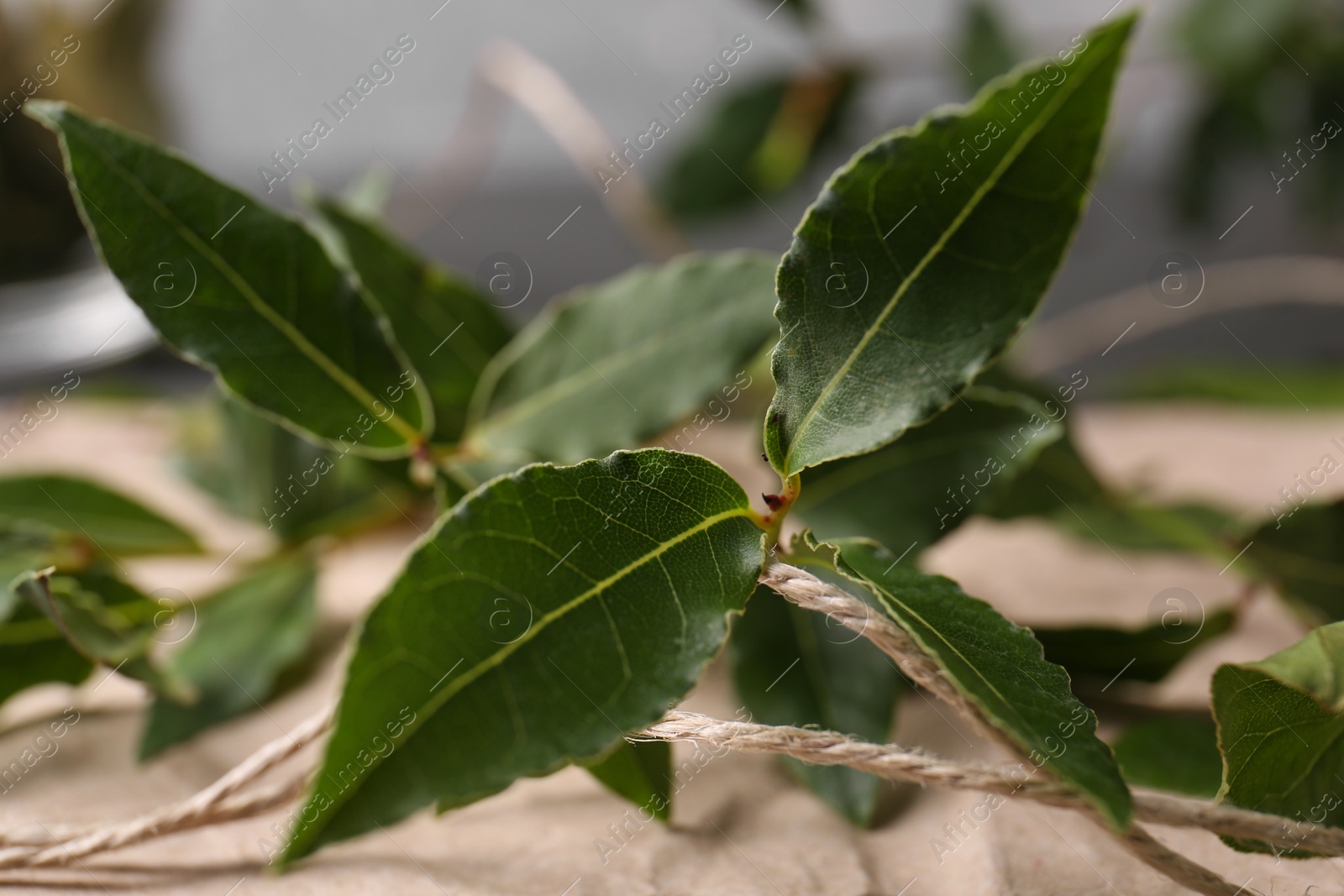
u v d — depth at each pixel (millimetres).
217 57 1275
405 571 430
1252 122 919
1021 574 644
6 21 746
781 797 500
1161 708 522
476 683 430
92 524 552
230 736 529
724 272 509
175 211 471
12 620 502
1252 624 568
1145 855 437
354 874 477
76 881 474
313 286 481
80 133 466
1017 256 440
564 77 1365
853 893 470
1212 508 622
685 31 1339
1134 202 1253
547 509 435
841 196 439
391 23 1336
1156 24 951
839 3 1241
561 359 517
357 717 426
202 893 471
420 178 1226
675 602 435
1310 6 873
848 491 504
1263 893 466
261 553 575
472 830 491
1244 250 1225
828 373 439
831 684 498
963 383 438
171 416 908
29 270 825
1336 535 517
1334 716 439
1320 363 986
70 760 517
